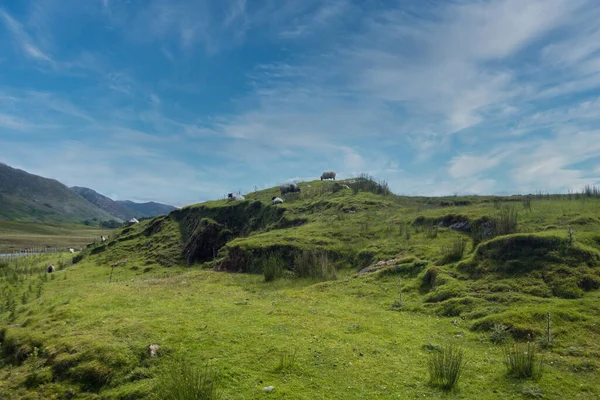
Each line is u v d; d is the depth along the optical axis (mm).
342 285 21391
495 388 9375
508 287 16031
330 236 30625
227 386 9719
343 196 43969
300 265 25812
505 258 18016
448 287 17281
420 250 23641
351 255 27016
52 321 16297
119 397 10211
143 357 11820
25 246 96312
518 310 13633
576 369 10219
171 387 9148
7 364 14125
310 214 40656
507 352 10820
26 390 11758
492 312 14352
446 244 23812
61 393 11102
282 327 13930
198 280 27484
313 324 14438
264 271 25891
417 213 32812
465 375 10102
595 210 25062
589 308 13445
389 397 9039
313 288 21438
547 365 10500
